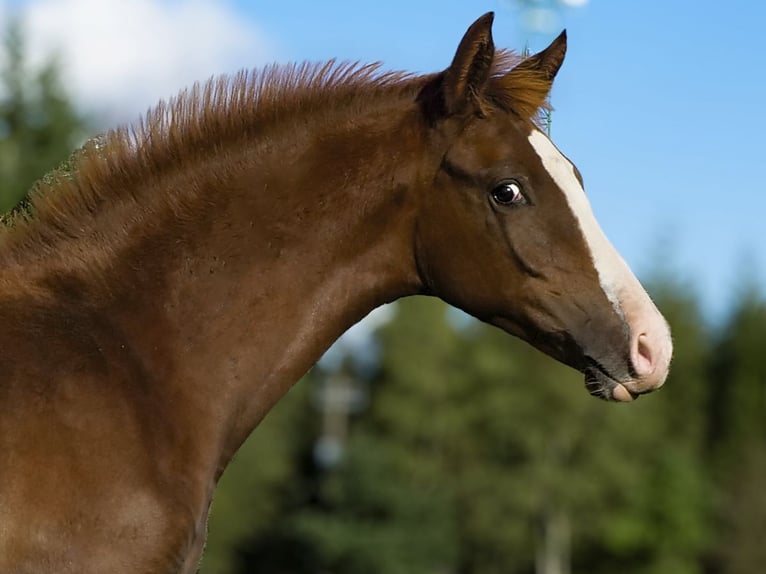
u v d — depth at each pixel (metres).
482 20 6.41
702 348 71.69
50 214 6.22
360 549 54.56
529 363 59.34
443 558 55.88
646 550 56.78
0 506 5.43
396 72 6.86
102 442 5.69
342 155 6.54
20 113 38.25
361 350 77.00
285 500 64.25
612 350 6.39
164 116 6.43
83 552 5.52
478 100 6.53
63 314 5.96
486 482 57.94
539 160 6.52
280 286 6.36
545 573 57.06
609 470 56.53
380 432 62.06
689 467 57.72
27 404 5.63
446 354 62.44
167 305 6.15
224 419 6.18
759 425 66.81
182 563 5.85
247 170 6.40
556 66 6.91
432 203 6.59
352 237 6.53
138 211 6.27
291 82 6.62
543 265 6.45
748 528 55.38
